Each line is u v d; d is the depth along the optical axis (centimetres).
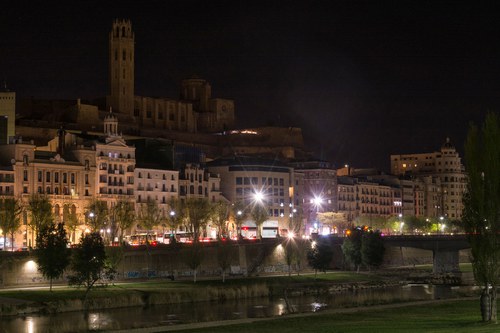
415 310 16525
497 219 12938
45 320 17350
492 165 12925
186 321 17062
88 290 19788
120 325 16525
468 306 17200
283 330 13462
